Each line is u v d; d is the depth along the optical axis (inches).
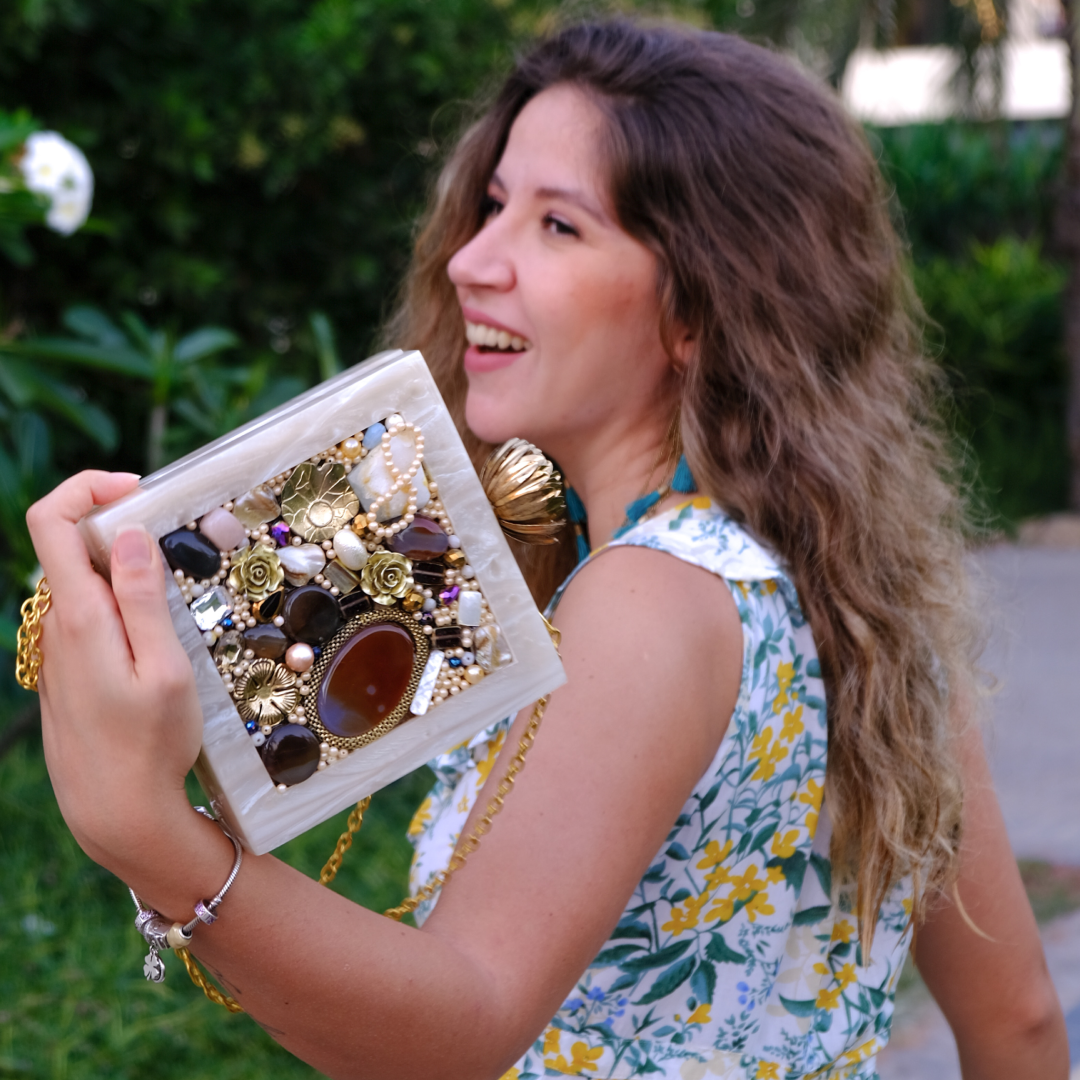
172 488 25.1
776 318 42.5
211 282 148.9
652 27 45.7
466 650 27.8
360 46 148.3
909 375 50.3
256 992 27.4
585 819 31.8
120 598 24.2
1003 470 311.7
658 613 35.1
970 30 291.0
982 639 49.3
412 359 26.8
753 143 42.8
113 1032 92.7
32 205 94.4
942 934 46.4
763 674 36.9
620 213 41.9
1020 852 136.0
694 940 37.8
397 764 27.5
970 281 357.7
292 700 26.3
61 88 140.9
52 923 106.0
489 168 53.9
